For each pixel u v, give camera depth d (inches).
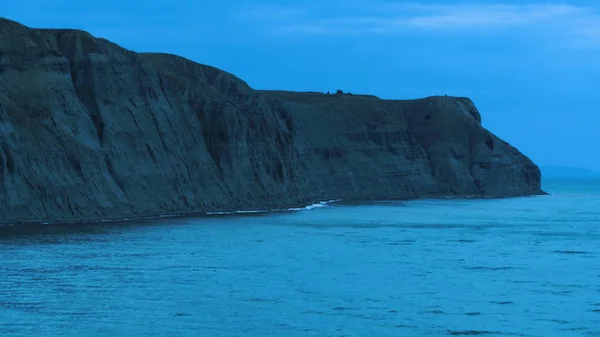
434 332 1905.8
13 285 2272.4
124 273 2516.0
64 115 4242.1
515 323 2007.9
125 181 4414.4
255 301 2186.3
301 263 2866.6
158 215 4488.2
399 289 2407.7
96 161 4242.1
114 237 3380.9
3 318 1915.6
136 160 4591.5
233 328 1895.9
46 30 4658.0
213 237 3567.9
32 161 3882.9
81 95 4512.8
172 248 3117.6
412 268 2822.3
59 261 2679.6
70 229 3590.1
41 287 2260.1
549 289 2455.7
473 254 3257.9
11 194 3693.4
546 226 4766.2
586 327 1982.0
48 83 4242.1
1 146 3720.5
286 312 2065.7
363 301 2219.5
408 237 3897.6
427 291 2385.6
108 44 4776.1
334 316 2036.2
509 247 3548.2
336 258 3024.1
